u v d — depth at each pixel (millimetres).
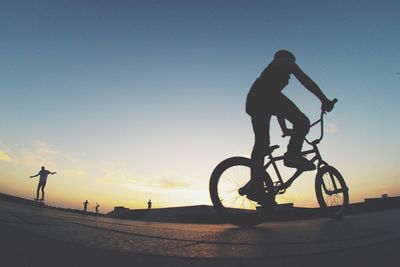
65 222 2453
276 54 3266
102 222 2791
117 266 1224
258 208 3324
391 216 3172
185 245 1641
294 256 1391
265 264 1280
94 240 1688
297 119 3227
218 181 3135
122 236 1867
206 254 1431
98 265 1225
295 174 3291
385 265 1252
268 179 3197
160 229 2277
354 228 2285
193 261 1315
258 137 3104
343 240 1742
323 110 3418
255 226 3076
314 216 4312
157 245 1618
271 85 3088
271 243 1707
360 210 5000
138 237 1854
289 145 3273
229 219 3045
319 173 3645
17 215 2590
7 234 1658
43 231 1878
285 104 3178
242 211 3100
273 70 3104
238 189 3191
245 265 1267
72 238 1707
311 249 1521
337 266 1247
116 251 1444
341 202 3729
